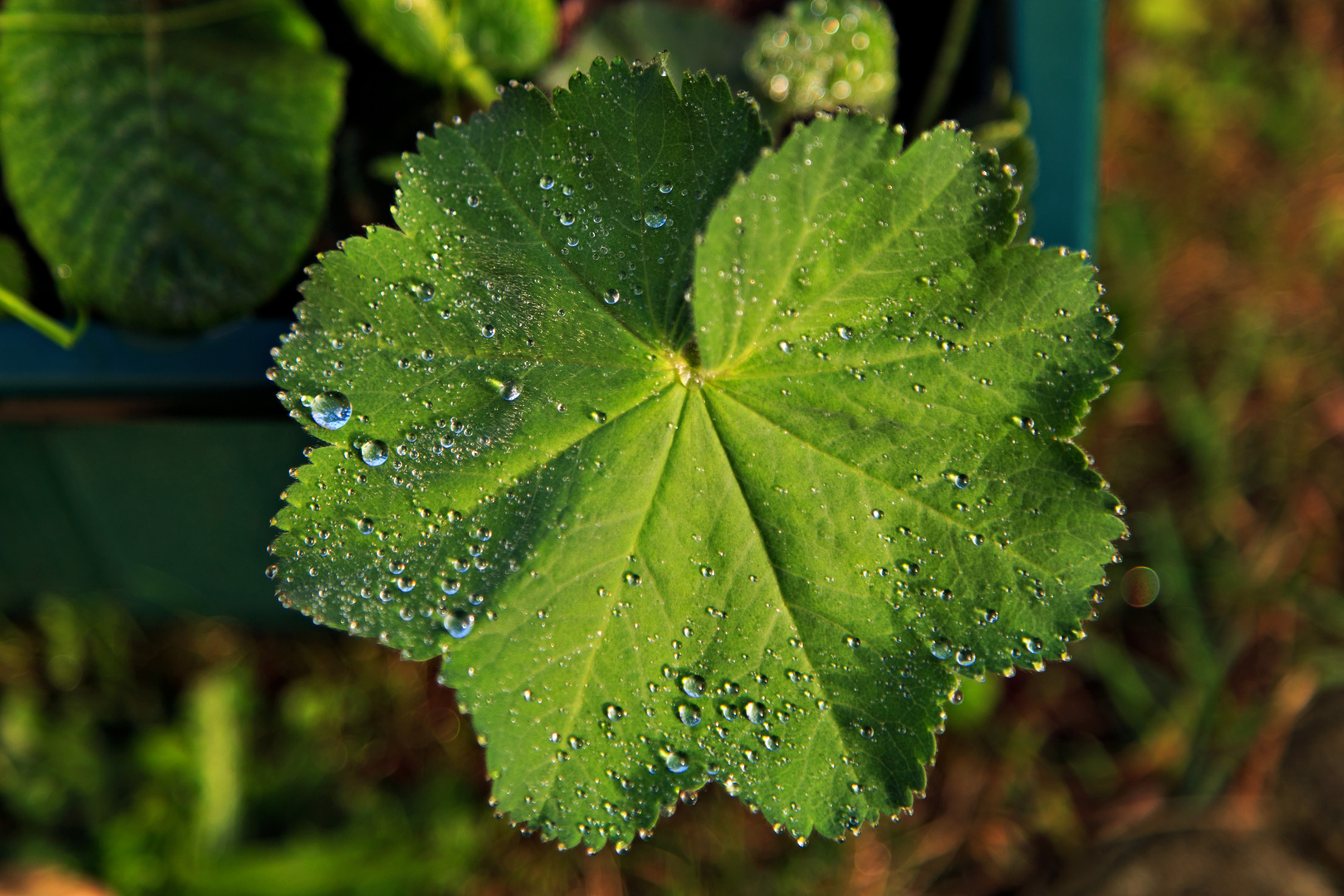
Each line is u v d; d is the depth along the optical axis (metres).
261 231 0.36
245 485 0.38
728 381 0.33
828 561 0.33
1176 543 0.47
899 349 0.32
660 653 0.33
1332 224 0.53
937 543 0.33
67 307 0.36
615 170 0.32
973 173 0.32
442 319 0.32
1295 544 0.49
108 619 0.46
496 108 0.32
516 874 0.44
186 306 0.36
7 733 0.45
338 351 0.32
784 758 0.33
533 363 0.32
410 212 0.32
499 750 0.32
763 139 0.32
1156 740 0.46
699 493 0.33
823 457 0.33
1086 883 0.44
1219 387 0.50
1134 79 0.53
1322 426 0.50
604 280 0.32
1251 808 0.45
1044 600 0.32
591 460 0.33
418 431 0.32
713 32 0.37
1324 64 0.54
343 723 0.45
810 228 0.32
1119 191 0.52
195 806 0.43
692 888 0.43
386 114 0.37
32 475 0.39
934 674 0.33
